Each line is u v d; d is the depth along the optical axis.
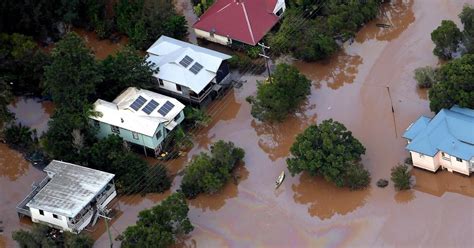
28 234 83.44
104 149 90.12
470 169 85.62
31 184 93.06
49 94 103.12
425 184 86.69
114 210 88.50
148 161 93.44
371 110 96.38
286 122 96.75
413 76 99.69
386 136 92.50
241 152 91.12
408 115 94.75
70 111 94.00
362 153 88.06
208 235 84.88
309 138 86.88
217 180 87.62
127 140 93.88
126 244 80.25
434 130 87.06
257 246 83.19
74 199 86.00
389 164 89.25
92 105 94.38
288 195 88.12
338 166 85.12
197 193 89.00
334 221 84.69
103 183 87.25
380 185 87.00
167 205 82.69
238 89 101.25
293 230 84.31
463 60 90.56
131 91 96.38
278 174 90.44
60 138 92.88
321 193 87.69
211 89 99.62
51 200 86.31
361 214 84.88
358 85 100.25
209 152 93.88
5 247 86.25
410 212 84.12
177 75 98.06
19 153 96.94
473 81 88.44
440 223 82.50
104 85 97.50
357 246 81.62
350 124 95.06
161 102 94.75
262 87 94.81
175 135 94.44
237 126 97.06
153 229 80.06
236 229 85.25
